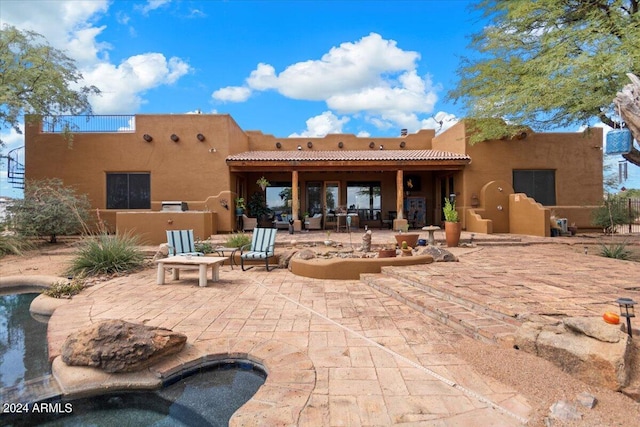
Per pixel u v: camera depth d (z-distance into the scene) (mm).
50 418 3268
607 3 10617
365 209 21094
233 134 18141
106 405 3449
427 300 5660
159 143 17078
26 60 14195
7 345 4867
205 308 5914
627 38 9203
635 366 2951
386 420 2715
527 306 4648
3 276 8609
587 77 9930
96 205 17016
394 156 17562
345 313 5598
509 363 3467
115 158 17062
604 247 10695
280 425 2648
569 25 11266
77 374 3539
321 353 4016
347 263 8320
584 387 2941
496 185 16641
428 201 21031
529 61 12086
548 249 11523
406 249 9203
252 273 9289
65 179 16922
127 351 3588
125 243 9945
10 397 3375
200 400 3426
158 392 3561
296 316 5445
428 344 4254
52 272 9062
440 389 3176
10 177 16875
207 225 14039
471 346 4055
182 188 17094
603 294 5316
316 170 17672
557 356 3271
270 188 21109
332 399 3014
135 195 17281
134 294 6926
